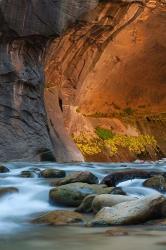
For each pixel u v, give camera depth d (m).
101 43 18.50
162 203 5.59
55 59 17.41
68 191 6.60
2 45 15.34
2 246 4.36
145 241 4.46
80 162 15.36
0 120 15.20
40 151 15.52
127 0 16.94
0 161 14.66
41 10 15.25
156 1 18.31
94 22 16.89
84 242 4.48
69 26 16.27
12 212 6.23
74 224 5.40
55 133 16.95
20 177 8.81
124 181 7.86
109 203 5.87
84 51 18.28
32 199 6.89
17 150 15.08
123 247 4.24
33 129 15.66
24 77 15.64
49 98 17.72
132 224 5.32
